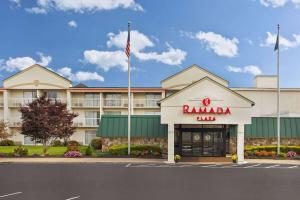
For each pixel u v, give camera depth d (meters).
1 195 15.85
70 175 22.39
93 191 16.78
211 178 21.25
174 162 30.41
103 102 55.41
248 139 39.19
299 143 39.00
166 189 17.36
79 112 55.91
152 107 54.84
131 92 54.75
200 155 33.44
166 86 54.62
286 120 39.94
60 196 15.59
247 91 54.00
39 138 39.25
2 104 56.56
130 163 29.86
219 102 30.92
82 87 55.41
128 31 35.28
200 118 30.86
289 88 54.53
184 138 33.66
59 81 55.44
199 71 54.59
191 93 31.00
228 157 32.31
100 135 39.31
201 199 15.02
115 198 15.16
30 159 31.92
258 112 53.72
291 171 24.86
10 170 24.98
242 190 17.19
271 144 38.97
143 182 19.59
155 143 38.88
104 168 26.36
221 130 33.59
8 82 55.72
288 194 16.22
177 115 30.98
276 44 35.44
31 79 55.66
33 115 38.09
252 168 26.77
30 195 15.82
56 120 38.88
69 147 36.84
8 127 53.88
